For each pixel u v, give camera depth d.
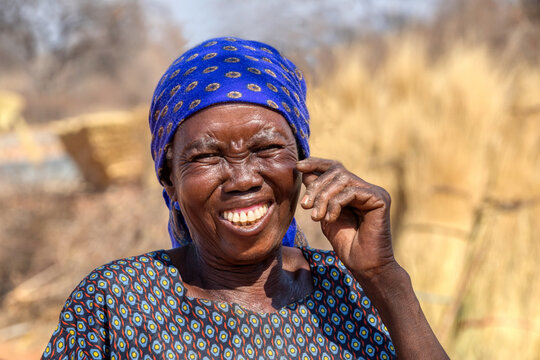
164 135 1.61
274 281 1.69
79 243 7.37
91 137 10.65
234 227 1.56
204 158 1.56
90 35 18.58
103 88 19.36
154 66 15.63
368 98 5.06
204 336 1.53
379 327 1.70
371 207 1.60
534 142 4.25
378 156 4.82
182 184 1.58
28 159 12.80
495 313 4.14
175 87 1.60
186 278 1.66
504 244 4.22
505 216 4.25
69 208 8.08
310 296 1.70
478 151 4.36
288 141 1.60
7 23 19.08
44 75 20.02
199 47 1.67
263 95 1.56
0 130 14.15
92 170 10.92
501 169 4.29
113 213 7.53
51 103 19.89
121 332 1.47
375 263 1.60
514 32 9.09
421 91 5.03
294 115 1.62
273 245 1.61
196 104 1.54
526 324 4.09
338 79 5.10
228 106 1.54
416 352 1.61
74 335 1.47
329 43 5.60
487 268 4.23
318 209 1.57
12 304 6.91
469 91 4.41
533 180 4.23
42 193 8.93
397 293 1.62
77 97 19.83
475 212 4.41
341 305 1.71
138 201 7.68
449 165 4.36
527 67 4.83
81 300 1.49
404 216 4.71
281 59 1.74
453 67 4.66
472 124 4.37
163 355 1.48
